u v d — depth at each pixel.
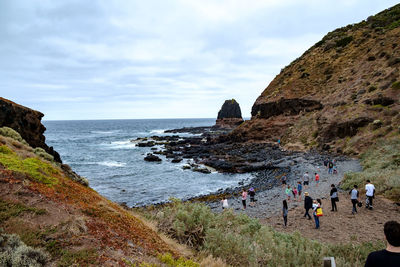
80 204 5.48
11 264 3.07
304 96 58.34
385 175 15.75
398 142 24.22
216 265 5.25
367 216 12.16
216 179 30.14
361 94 40.25
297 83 65.38
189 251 6.00
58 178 6.52
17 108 13.59
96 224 4.84
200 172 34.16
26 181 5.19
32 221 4.16
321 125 43.38
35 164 6.45
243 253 6.05
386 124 31.09
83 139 90.38
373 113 34.31
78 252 3.77
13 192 4.72
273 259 6.01
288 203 17.55
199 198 22.22
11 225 3.90
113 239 4.57
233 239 6.50
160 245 5.42
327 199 16.69
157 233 6.56
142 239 5.22
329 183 21.55
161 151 52.59
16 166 5.73
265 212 15.97
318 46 79.00
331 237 10.34
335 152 35.62
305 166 31.03
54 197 5.20
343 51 65.12
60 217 4.53
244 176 31.31
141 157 47.94
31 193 4.91
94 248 4.01
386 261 2.66
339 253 6.75
